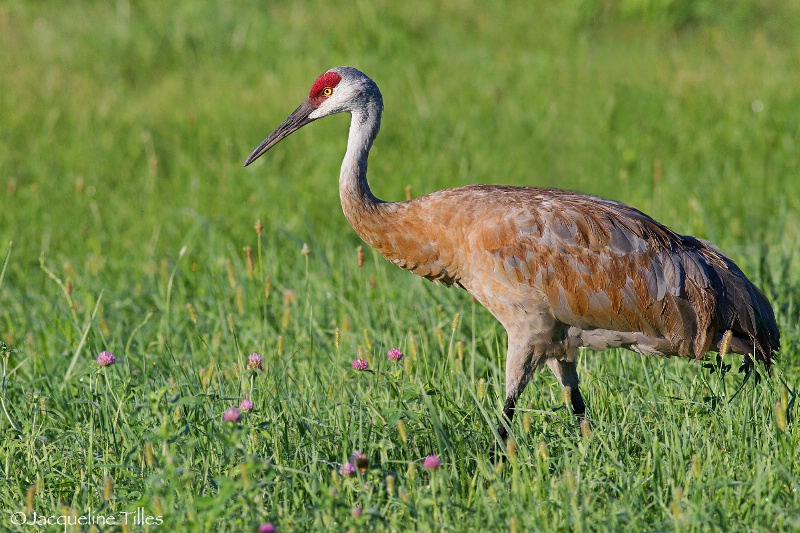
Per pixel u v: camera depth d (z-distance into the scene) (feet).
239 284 57.67
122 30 108.58
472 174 77.41
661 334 42.04
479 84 94.99
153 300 58.23
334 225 68.95
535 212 42.27
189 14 112.37
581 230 41.88
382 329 52.29
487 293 43.06
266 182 75.41
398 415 35.50
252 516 32.37
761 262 53.31
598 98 90.02
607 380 44.16
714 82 93.30
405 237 44.42
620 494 33.99
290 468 34.83
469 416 41.22
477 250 42.57
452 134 84.89
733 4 114.11
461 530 31.99
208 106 90.84
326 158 79.05
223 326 51.47
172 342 52.13
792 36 108.17
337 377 45.19
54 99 93.81
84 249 65.98
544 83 94.48
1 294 59.93
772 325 43.06
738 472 35.35
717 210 69.00
